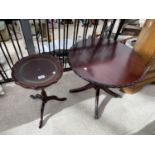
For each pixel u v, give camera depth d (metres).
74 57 1.42
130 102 1.89
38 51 2.09
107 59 1.43
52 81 1.25
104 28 2.00
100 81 1.22
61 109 1.76
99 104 1.84
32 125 1.61
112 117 1.73
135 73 1.31
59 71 1.34
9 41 2.52
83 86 1.93
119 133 1.61
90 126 1.65
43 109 1.62
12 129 1.56
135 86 1.83
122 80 1.23
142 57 1.58
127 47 1.61
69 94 1.91
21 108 1.73
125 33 2.45
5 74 1.90
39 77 1.27
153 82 2.09
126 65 1.38
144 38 1.51
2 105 1.74
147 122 1.72
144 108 1.84
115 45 1.62
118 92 1.98
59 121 1.66
